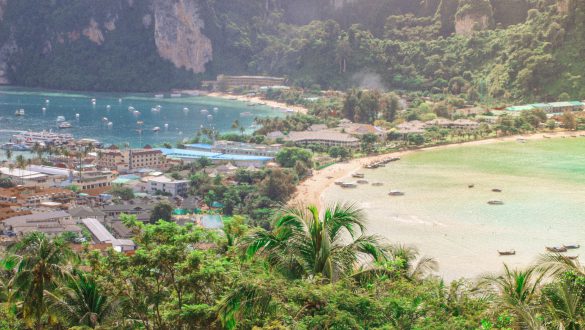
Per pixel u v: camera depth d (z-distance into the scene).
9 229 178.50
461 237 170.75
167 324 62.34
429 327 47.34
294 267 51.12
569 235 171.50
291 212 53.09
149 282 63.06
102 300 60.62
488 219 188.75
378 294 50.62
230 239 69.69
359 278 52.50
